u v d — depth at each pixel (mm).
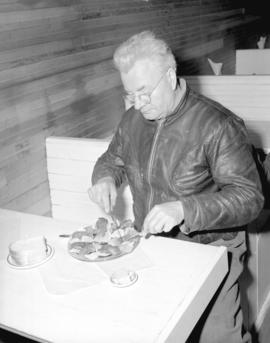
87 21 2742
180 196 1584
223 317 1634
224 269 1429
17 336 2074
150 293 1247
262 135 2838
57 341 1109
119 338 1096
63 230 1650
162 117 1550
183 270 1338
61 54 2545
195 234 1645
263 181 1793
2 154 2215
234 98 3188
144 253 1439
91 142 2348
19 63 2256
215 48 4875
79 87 2727
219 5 4914
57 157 2453
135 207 1763
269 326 2318
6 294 1307
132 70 1406
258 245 2156
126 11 3166
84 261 1429
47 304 1245
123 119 1750
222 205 1418
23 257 1428
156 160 1601
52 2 2441
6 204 2270
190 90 1579
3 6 2129
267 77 3051
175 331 1126
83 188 2449
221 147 1486
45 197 2518
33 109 2375
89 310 1204
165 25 3771
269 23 6109
